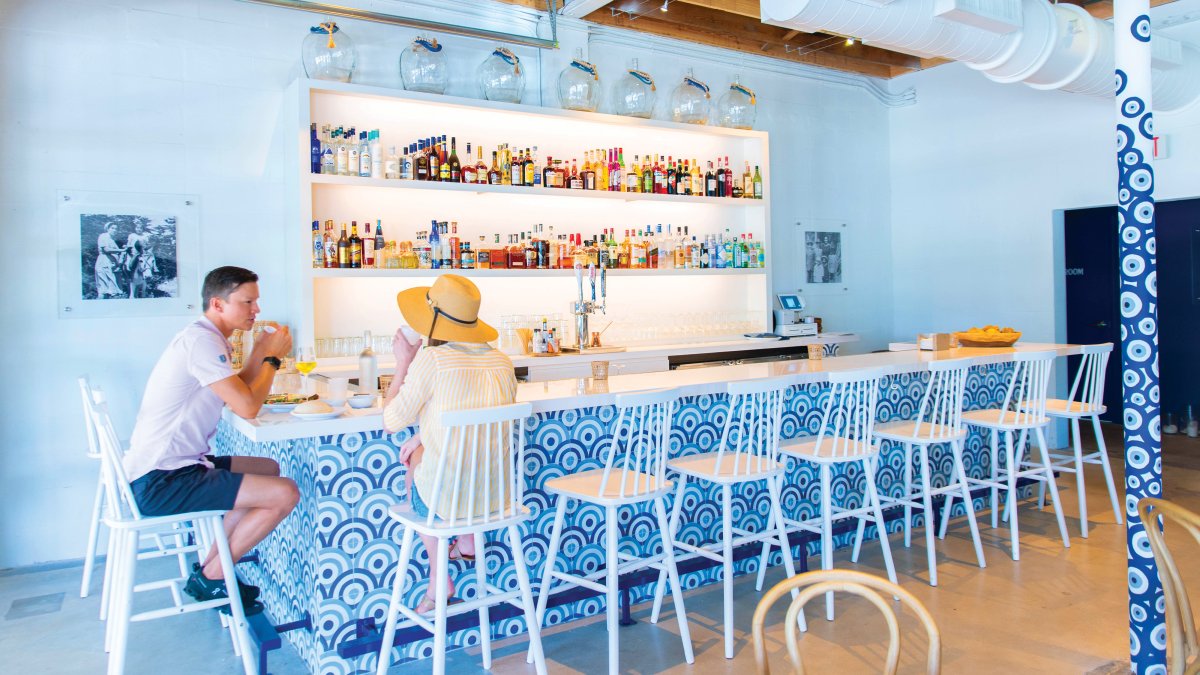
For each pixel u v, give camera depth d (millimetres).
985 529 4527
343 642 2881
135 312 4438
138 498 2760
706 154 6434
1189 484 5332
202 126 4594
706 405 3768
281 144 4824
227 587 2822
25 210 4176
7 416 4168
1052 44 4531
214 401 2945
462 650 3123
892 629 1575
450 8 5262
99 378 4359
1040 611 3355
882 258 7766
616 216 6016
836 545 4223
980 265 7109
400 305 2754
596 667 2941
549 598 3246
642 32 6109
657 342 6027
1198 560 3871
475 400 2658
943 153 7363
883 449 4434
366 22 5004
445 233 5105
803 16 3885
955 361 3785
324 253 4617
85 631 3412
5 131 4121
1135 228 2615
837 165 7395
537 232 5652
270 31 4770
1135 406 2654
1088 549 4141
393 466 2955
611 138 5973
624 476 2805
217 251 4645
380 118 5016
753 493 3893
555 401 3076
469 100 5012
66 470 4312
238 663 3070
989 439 5023
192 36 4559
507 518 2611
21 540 4219
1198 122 5680
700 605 3523
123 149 4391
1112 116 6172
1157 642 2656
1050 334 6625
